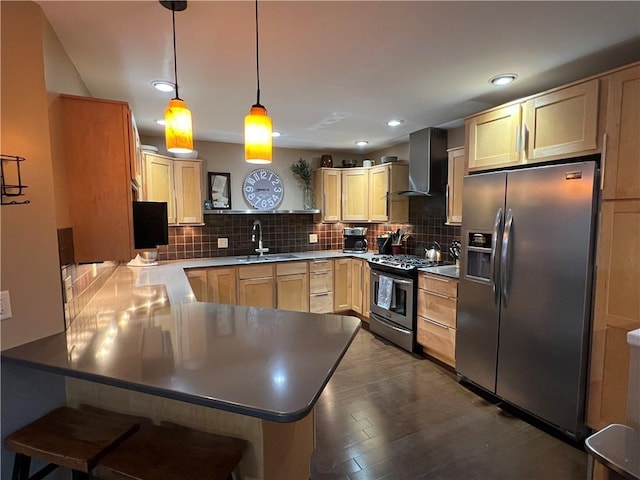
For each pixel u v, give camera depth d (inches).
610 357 77.5
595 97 77.5
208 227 168.6
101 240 71.8
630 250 73.4
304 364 49.9
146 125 136.9
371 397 105.0
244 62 81.6
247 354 53.2
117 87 95.7
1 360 52.4
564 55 78.9
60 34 66.9
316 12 61.3
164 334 61.9
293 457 61.2
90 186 70.8
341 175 187.0
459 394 106.7
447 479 72.6
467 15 62.7
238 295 154.5
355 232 191.9
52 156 60.3
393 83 95.5
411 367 125.5
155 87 95.9
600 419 79.6
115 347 55.9
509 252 94.1
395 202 168.4
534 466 76.2
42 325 59.2
